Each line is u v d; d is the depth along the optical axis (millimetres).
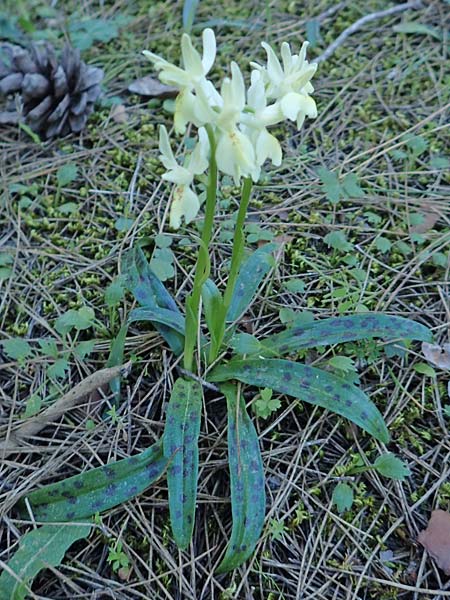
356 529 226
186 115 184
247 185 208
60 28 457
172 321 260
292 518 229
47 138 386
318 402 235
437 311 291
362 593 215
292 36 448
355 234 328
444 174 356
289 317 276
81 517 220
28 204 345
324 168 336
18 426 250
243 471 222
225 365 252
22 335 288
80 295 300
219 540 224
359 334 252
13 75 384
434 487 236
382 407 258
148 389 263
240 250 222
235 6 477
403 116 389
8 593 201
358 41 444
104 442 247
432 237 322
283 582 216
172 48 437
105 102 401
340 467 239
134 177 357
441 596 211
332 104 402
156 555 220
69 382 268
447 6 462
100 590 210
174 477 218
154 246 315
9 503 227
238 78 178
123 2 486
